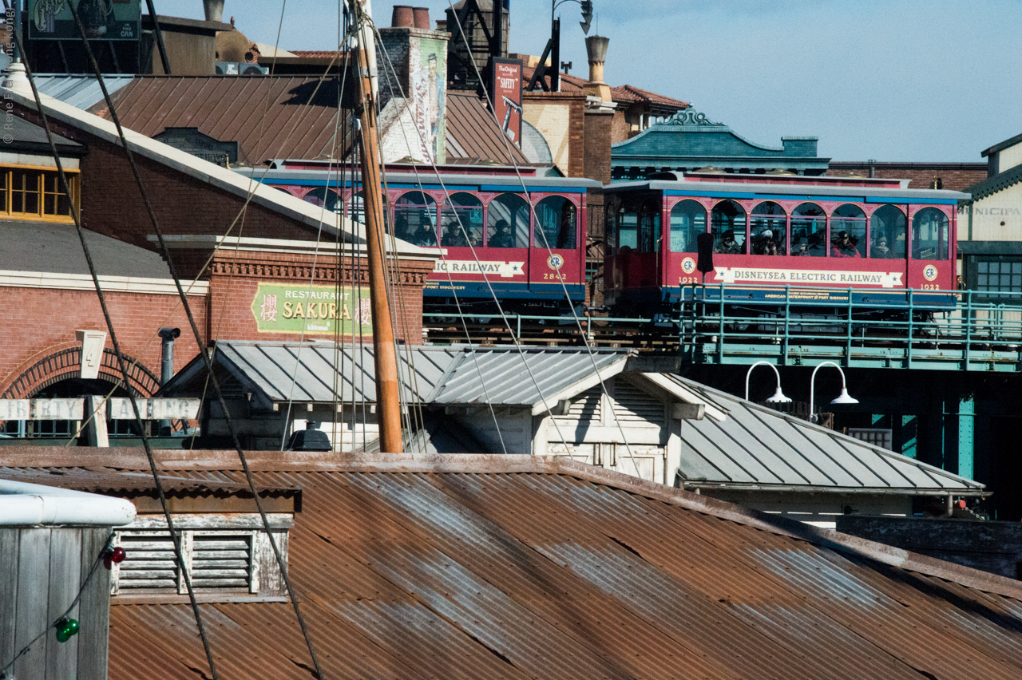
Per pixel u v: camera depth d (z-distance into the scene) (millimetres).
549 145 192000
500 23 193125
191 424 83812
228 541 33375
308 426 69000
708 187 135875
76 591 22797
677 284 135625
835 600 40781
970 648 39406
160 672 29391
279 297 95188
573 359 77250
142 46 180625
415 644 33531
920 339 142250
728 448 87125
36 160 111250
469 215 127438
